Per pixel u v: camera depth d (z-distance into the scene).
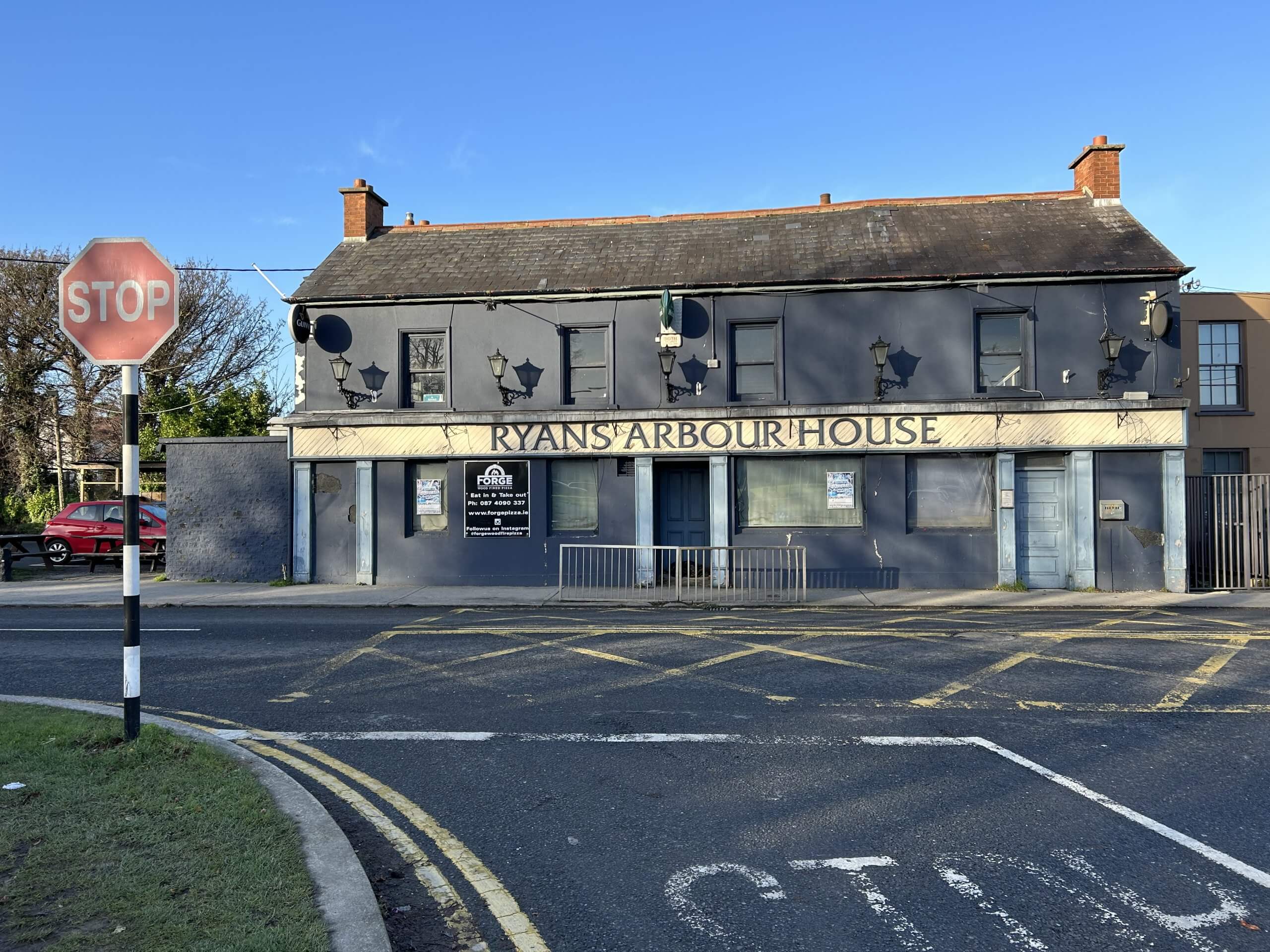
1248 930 3.73
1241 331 19.69
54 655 10.03
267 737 6.67
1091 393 16.08
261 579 17.95
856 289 16.56
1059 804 5.21
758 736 6.65
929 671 8.91
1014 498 16.17
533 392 17.27
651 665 9.31
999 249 16.98
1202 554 16.92
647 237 19.11
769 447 16.61
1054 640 10.71
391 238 20.12
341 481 17.62
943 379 16.42
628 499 17.05
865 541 16.52
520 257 18.66
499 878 4.28
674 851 4.59
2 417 34.72
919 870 4.34
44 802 4.85
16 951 3.25
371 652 10.12
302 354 17.78
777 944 3.65
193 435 28.42
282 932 3.41
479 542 17.31
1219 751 6.22
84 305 6.05
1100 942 3.64
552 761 6.09
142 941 3.34
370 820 5.01
